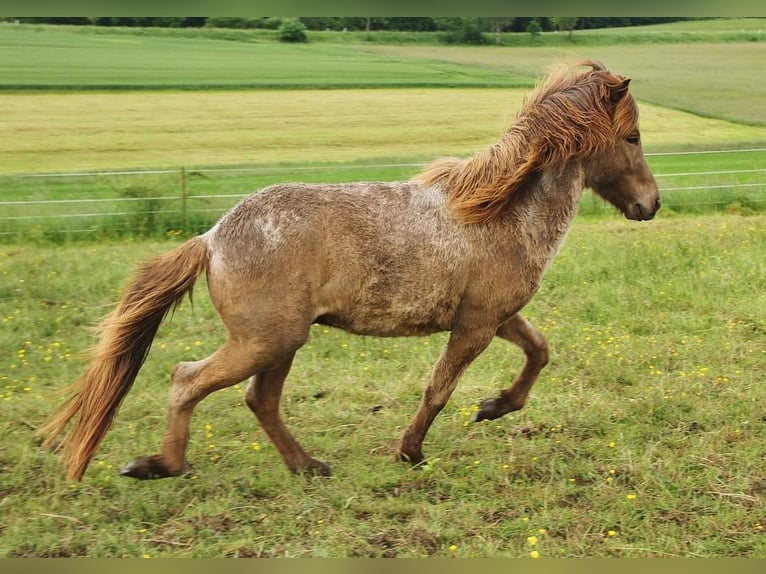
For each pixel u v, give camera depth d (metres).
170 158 20.77
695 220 12.27
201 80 32.50
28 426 5.69
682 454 5.25
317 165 18.69
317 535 4.36
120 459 5.19
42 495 4.79
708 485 4.84
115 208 12.29
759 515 4.54
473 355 5.14
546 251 5.15
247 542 4.29
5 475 4.99
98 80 31.34
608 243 10.25
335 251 4.74
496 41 39.72
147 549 4.25
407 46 40.50
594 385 6.43
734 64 32.09
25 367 6.72
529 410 5.91
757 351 7.02
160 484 4.85
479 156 5.03
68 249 10.73
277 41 42.56
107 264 9.58
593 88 5.16
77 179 15.04
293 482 4.91
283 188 4.82
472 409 5.98
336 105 28.69
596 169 5.32
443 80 32.44
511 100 29.17
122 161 20.39
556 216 5.16
